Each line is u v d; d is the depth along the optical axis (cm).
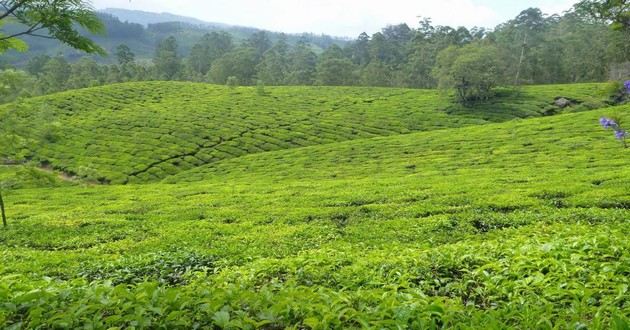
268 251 1833
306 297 841
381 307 796
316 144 7662
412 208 2556
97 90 11025
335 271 1296
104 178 5947
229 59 15600
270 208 2911
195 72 16525
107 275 1498
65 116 8975
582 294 873
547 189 2769
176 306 789
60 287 987
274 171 5709
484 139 6178
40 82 13062
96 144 7319
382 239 1962
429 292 1068
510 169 4166
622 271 1029
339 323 734
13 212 3416
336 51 17550
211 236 2177
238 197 3525
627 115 6344
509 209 2430
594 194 2534
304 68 17388
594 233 1482
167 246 2033
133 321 727
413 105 10238
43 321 745
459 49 10450
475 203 2552
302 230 2188
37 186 5291
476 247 1473
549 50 12975
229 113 9406
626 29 847
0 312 756
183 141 7519
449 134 6906
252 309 792
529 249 1291
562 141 5397
